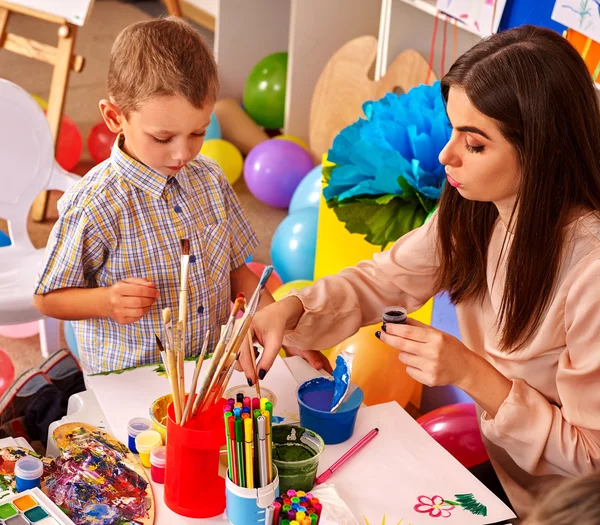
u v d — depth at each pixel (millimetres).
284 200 2828
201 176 1318
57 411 1367
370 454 1037
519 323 1071
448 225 1177
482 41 1017
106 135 2861
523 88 944
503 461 1241
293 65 2977
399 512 938
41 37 4562
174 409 918
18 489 909
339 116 2682
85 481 941
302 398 1073
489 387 1055
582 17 1594
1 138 1791
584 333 1015
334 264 2020
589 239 1014
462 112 983
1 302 1630
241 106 3463
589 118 981
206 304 1317
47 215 2816
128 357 1295
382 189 1714
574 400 1039
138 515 907
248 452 845
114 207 1209
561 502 540
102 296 1203
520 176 1006
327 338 1259
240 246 1434
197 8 4770
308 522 830
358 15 2969
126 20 4949
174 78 1085
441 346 1034
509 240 1110
